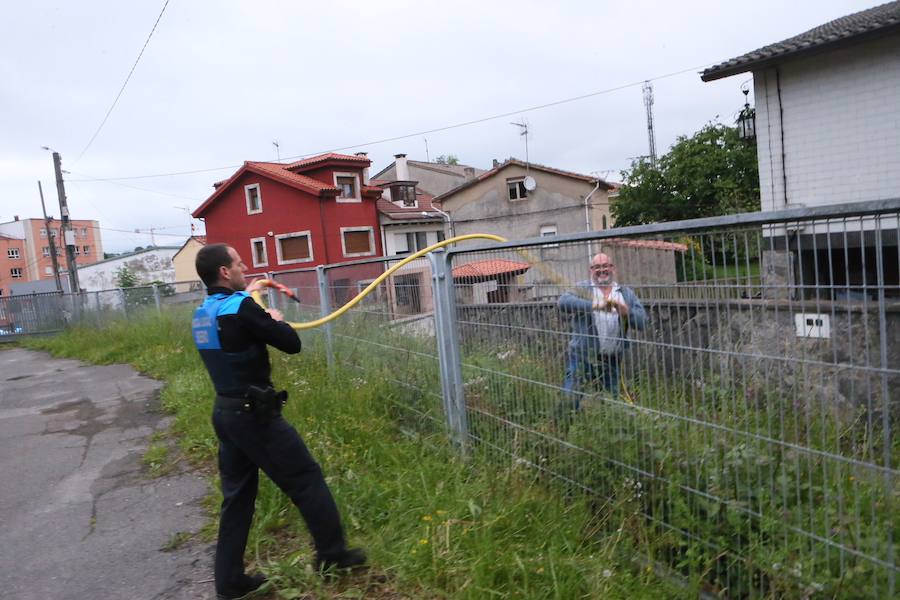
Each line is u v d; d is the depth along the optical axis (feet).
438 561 8.87
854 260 6.08
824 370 6.38
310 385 17.94
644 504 8.76
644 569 8.54
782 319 6.69
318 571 9.12
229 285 9.19
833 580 6.47
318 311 20.70
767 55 37.22
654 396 8.31
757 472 7.11
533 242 9.87
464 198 110.73
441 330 12.73
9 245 219.20
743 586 7.53
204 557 10.44
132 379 28.68
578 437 9.70
